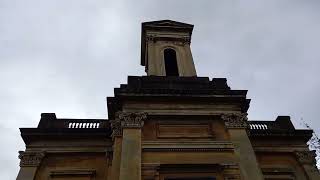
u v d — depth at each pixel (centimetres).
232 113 1947
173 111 1928
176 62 2633
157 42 2762
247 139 1816
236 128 1873
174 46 2741
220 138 1842
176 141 1788
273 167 2252
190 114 1923
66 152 2180
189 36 2842
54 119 2384
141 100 1964
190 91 2002
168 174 1653
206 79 2206
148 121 1892
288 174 2231
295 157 2338
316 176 2220
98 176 2089
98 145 2239
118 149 1817
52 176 2050
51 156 2162
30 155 2128
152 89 1983
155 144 1758
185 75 2473
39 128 2247
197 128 1884
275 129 2472
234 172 1670
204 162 1700
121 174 1595
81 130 2275
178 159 1705
